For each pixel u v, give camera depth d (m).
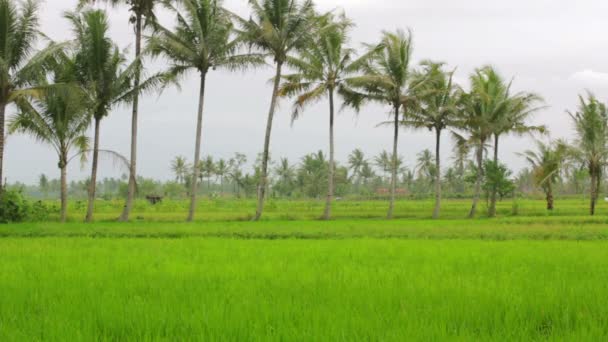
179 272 8.91
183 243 14.91
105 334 5.14
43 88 24.27
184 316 5.70
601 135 35.19
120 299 6.54
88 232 18.55
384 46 32.97
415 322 5.45
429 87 35.22
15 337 4.93
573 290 6.86
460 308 6.05
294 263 10.23
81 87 27.84
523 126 38.00
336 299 6.64
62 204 27.97
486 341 4.88
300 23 30.08
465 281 7.80
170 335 5.18
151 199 56.28
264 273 8.82
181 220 29.20
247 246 13.94
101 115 28.84
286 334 5.04
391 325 5.39
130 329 5.40
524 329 5.28
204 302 6.39
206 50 29.28
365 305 6.32
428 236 17.83
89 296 6.77
